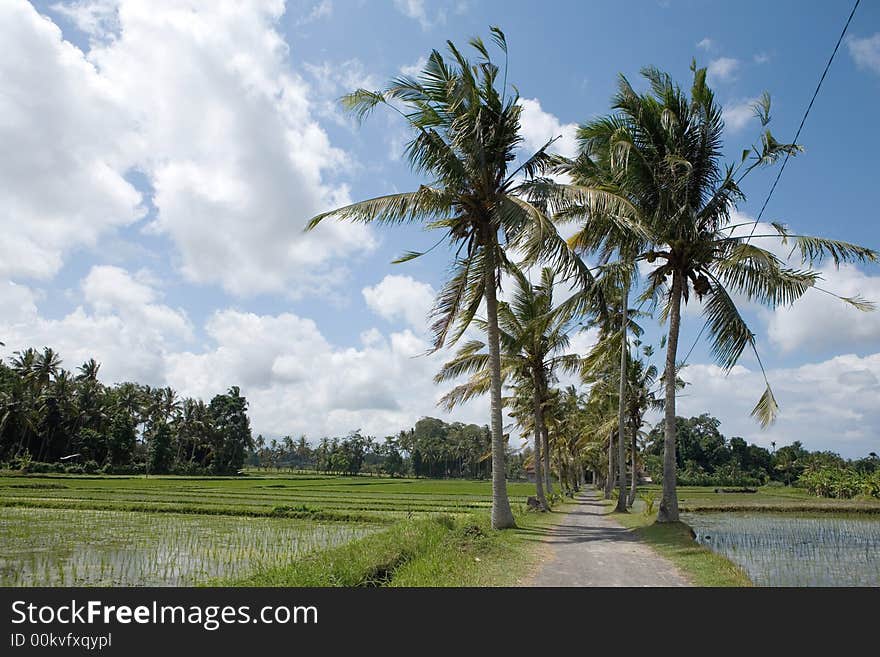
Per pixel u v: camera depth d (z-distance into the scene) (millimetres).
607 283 18594
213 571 13211
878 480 50562
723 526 28125
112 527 22109
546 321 20078
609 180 18734
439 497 45125
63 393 72312
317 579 9273
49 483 46406
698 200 18375
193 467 86375
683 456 106125
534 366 28359
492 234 18109
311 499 39156
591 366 22359
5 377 68125
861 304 15711
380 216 17000
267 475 106250
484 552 12766
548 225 15383
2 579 12375
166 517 26578
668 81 18062
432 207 17359
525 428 39719
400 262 18406
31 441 72125
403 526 15477
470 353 24484
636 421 36406
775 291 17391
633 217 16219
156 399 90562
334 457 123750
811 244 16656
